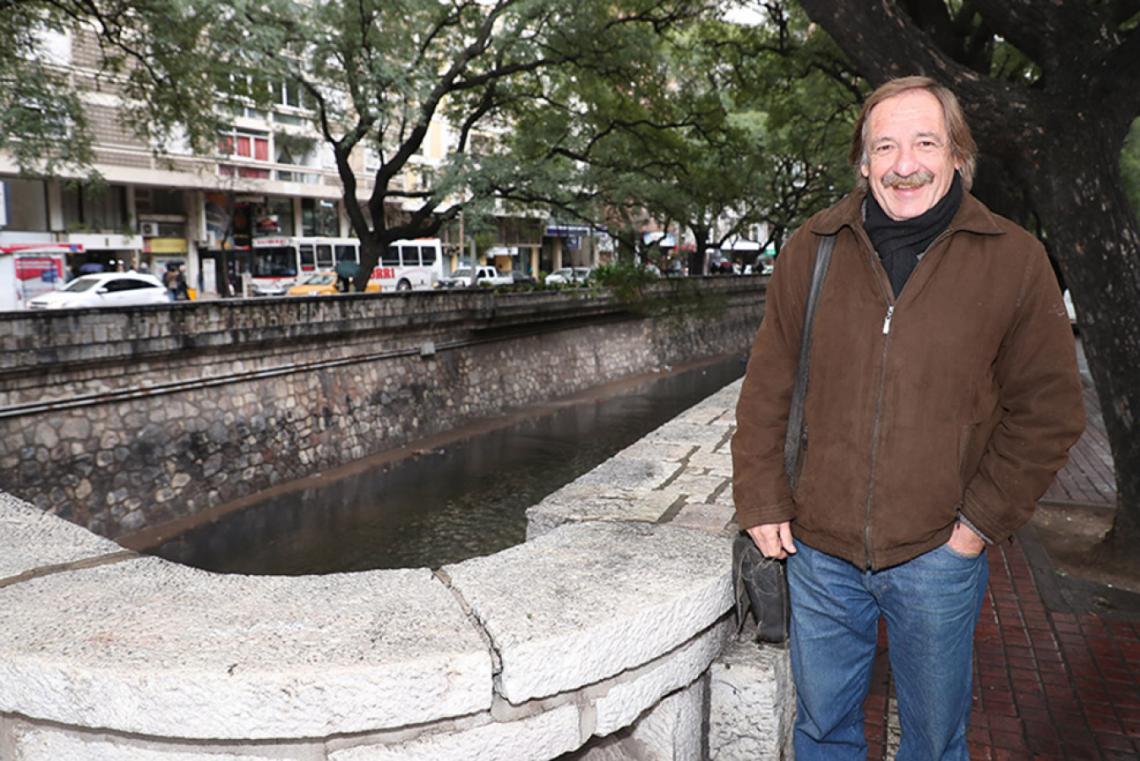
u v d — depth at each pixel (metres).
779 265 1.87
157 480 10.63
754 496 1.83
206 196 31.64
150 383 10.56
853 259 1.73
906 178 1.64
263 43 12.89
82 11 12.73
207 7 12.04
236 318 11.62
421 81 14.79
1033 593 4.03
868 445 1.67
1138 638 3.51
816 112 18.67
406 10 14.38
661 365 26.48
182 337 10.76
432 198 16.52
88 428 9.85
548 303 19.55
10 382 9.03
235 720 1.51
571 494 3.05
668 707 2.02
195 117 14.12
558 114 17.64
